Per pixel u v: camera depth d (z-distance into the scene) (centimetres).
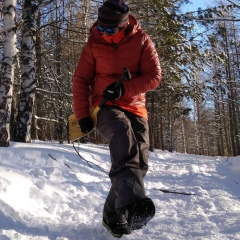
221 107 4066
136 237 311
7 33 762
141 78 293
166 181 621
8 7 763
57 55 1304
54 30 1159
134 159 276
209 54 1468
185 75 1612
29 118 911
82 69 312
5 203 344
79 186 490
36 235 308
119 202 265
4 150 620
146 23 1316
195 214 396
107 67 301
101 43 300
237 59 2844
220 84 1672
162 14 1259
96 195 479
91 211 408
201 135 5012
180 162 1016
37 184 439
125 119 290
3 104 752
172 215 393
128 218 259
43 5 934
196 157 1297
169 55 1409
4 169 455
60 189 465
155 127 2502
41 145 815
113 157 278
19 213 341
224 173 709
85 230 327
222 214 399
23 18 920
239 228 339
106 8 282
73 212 397
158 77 301
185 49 1393
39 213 371
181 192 518
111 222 306
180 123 4109
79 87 310
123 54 298
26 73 912
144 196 258
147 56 301
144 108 315
